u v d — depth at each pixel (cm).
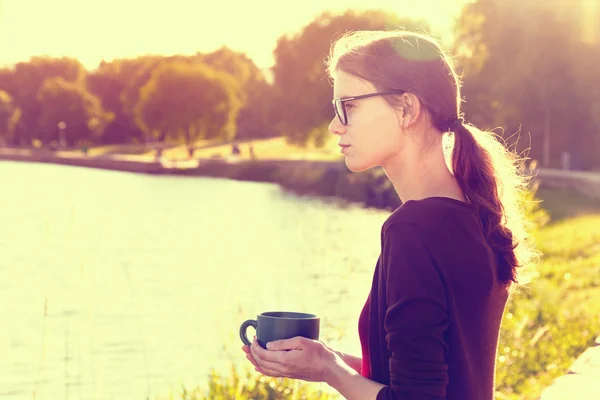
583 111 4844
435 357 164
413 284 165
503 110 5012
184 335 1375
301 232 3153
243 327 200
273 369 186
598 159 4991
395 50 181
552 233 1831
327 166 6175
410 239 168
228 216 4069
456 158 186
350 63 182
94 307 1702
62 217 4044
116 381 1098
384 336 176
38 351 1293
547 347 710
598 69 4738
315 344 185
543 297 911
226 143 12662
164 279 2106
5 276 2184
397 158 185
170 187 6506
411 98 179
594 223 2122
